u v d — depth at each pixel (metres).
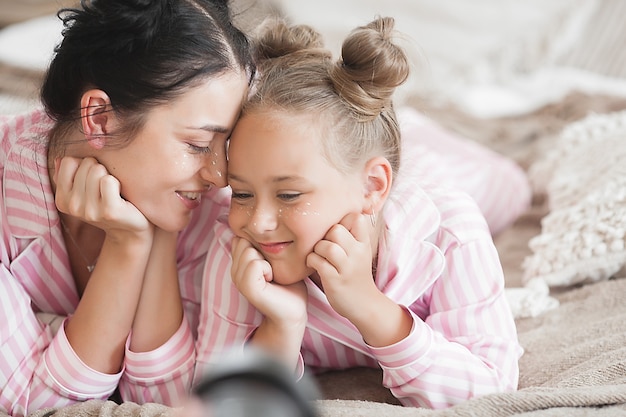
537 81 2.24
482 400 0.91
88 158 1.04
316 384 1.17
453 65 2.31
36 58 1.93
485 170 1.64
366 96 1.01
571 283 1.39
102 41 0.99
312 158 0.97
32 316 1.14
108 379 1.09
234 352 0.94
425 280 1.13
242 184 1.00
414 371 1.03
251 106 1.00
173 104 0.97
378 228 1.13
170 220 1.04
